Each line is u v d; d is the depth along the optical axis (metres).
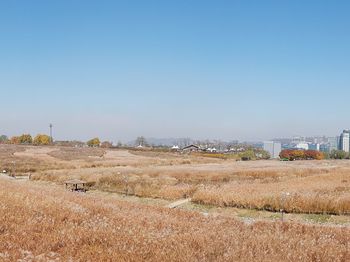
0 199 15.34
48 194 21.12
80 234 11.33
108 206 18.42
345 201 29.95
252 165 91.19
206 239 12.00
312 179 49.25
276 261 10.28
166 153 148.50
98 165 87.56
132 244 10.73
